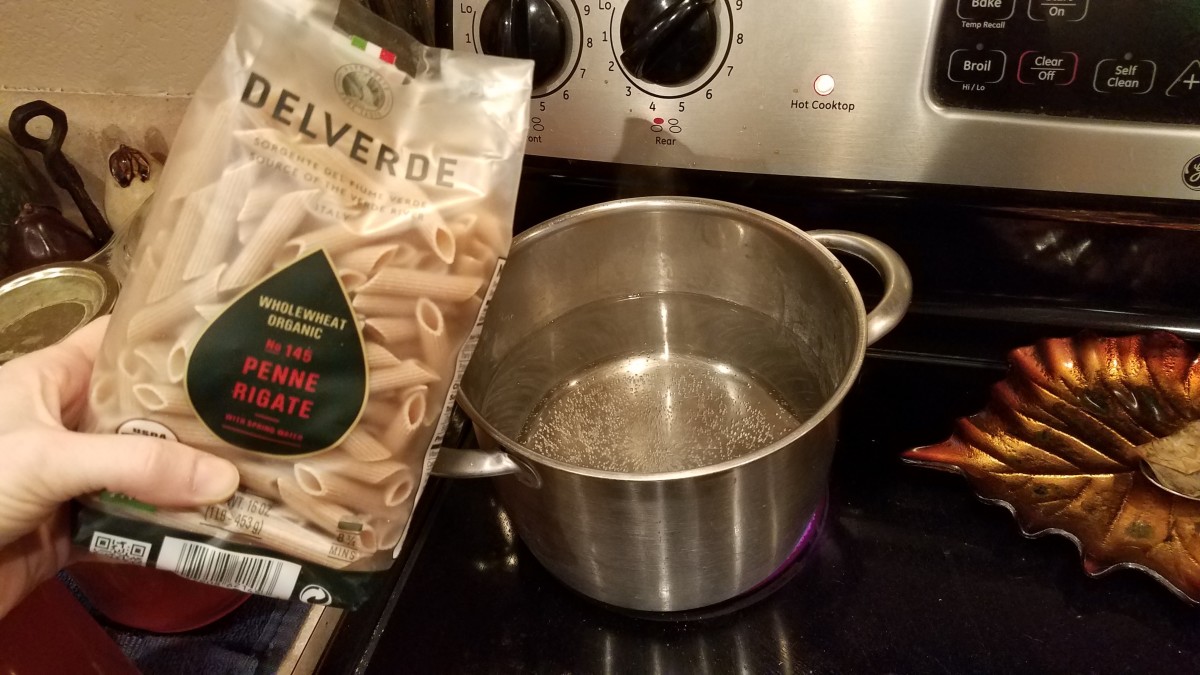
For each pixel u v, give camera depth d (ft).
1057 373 1.81
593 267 1.95
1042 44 1.53
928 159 1.69
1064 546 1.60
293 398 1.04
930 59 1.60
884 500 1.72
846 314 1.62
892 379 1.98
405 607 1.61
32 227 1.90
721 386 2.09
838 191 1.78
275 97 1.01
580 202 2.01
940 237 1.89
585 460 1.89
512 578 1.66
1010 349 1.98
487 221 1.11
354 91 1.05
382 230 1.05
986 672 1.42
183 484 1.00
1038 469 1.68
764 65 1.66
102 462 0.99
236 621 1.52
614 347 2.15
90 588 1.47
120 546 1.09
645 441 1.94
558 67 1.73
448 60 1.11
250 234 1.01
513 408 2.00
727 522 1.34
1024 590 1.54
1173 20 1.46
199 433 1.04
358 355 1.06
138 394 1.03
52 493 1.04
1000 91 1.59
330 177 1.03
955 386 1.94
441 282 1.09
